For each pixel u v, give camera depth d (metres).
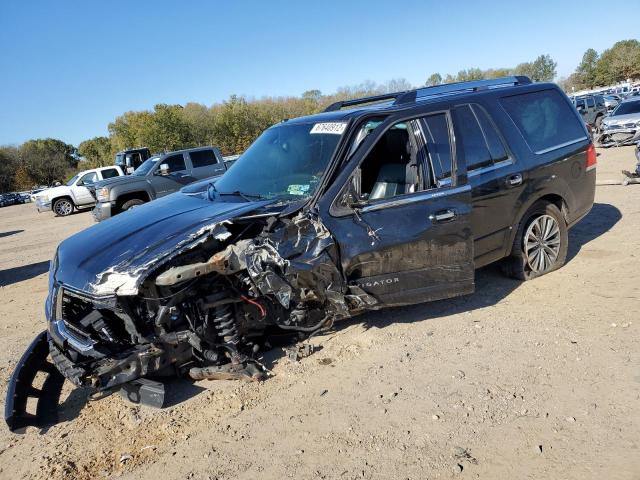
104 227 4.24
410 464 2.85
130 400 3.71
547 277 5.35
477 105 4.76
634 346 3.78
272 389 3.79
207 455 3.14
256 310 3.98
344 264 3.93
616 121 18.02
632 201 8.35
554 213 5.34
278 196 4.20
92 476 3.08
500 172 4.70
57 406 3.88
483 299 4.99
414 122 4.31
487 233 4.66
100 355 3.43
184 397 3.83
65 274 3.69
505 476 2.68
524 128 5.07
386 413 3.34
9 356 5.11
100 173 22.80
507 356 3.87
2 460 3.38
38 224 19.64
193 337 3.60
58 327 3.59
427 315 4.77
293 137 4.71
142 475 3.04
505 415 3.18
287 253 3.69
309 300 3.94
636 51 79.50
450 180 4.27
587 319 4.30
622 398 3.20
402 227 4.05
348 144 4.22
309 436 3.21
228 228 3.83
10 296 7.77
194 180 15.23
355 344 4.34
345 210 3.93
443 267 4.24
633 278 5.00
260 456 3.08
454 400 3.39
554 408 3.19
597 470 2.64
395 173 4.31
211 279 3.69
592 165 5.71
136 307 3.55
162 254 3.42
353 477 2.80
